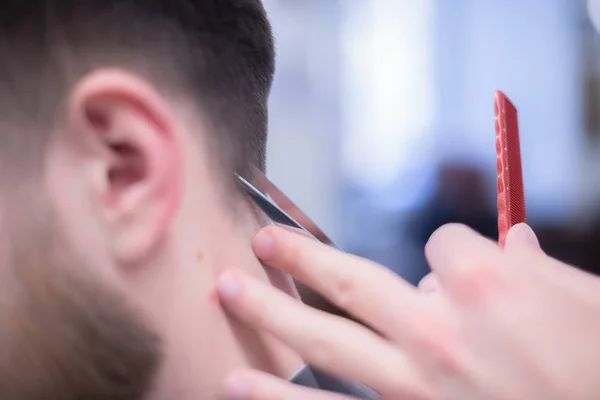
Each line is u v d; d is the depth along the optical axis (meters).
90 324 0.36
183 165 0.38
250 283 0.39
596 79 3.02
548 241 2.63
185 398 0.39
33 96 0.35
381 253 2.59
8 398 0.36
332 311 0.43
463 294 0.35
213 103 0.41
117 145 0.36
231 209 0.41
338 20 2.72
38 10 0.35
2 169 0.35
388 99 2.81
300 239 0.40
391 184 2.71
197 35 0.40
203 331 0.39
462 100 2.92
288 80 2.64
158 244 0.38
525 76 3.03
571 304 0.34
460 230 0.39
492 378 0.33
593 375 0.32
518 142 0.47
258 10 0.46
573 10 2.99
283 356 0.43
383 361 0.36
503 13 2.96
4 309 0.35
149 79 0.37
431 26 2.89
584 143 3.06
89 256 0.36
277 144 2.64
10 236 0.35
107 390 0.37
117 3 0.37
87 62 0.35
